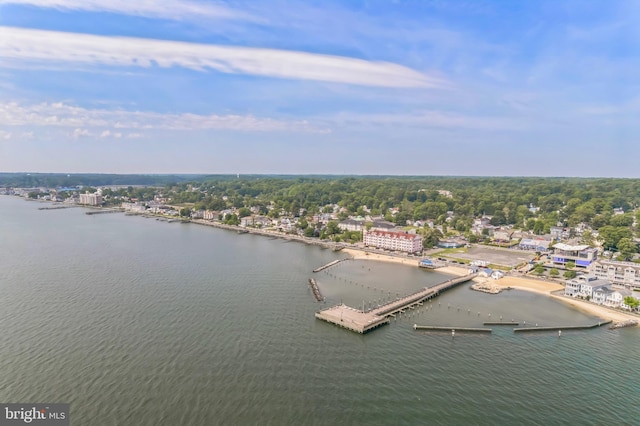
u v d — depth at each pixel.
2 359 123.94
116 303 175.75
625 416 104.75
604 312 185.50
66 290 192.50
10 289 192.50
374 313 173.25
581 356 138.88
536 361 134.62
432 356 136.75
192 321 158.12
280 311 174.88
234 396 108.25
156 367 121.50
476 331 160.38
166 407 102.44
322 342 145.25
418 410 104.88
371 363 130.00
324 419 100.12
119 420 97.00
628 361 135.50
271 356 132.00
